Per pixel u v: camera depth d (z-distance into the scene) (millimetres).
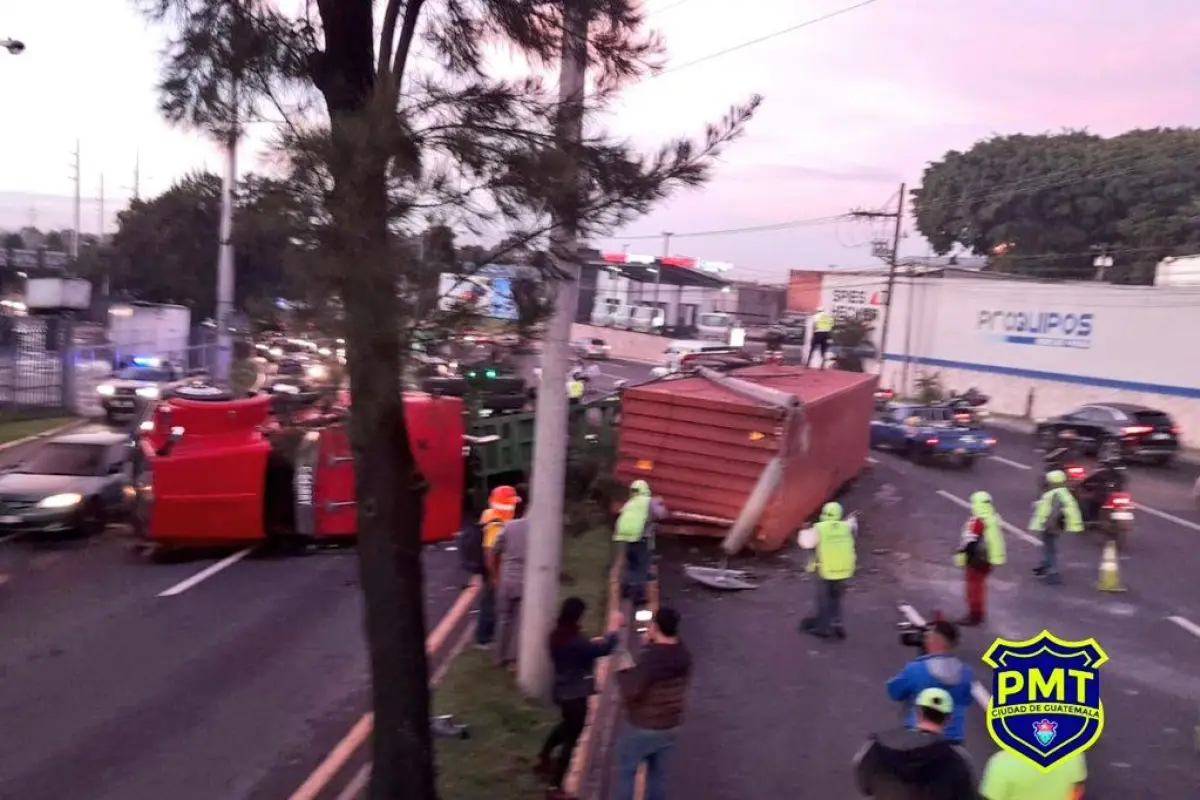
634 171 5488
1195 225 55250
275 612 12844
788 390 20109
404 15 5902
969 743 8875
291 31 5918
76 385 33531
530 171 5141
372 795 5848
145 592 13805
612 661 10984
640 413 17500
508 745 8094
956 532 19344
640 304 86000
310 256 4730
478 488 18172
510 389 19266
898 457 29078
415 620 5859
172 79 5918
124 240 45156
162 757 8266
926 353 48812
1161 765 8664
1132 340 37719
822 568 12328
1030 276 56188
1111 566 15242
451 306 5137
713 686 10523
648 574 13648
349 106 5684
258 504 15734
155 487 15195
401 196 4902
